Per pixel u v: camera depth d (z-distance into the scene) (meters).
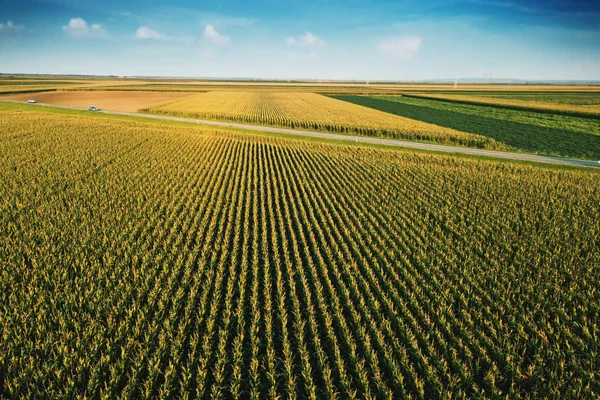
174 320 12.38
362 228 20.78
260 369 10.70
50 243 17.72
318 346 11.18
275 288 14.91
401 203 26.00
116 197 25.23
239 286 14.44
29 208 22.56
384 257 17.53
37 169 30.86
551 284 15.62
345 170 34.72
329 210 24.44
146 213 22.42
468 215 23.98
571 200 26.97
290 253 18.08
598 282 15.88
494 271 16.81
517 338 12.15
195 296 13.95
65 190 26.34
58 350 10.63
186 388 9.85
